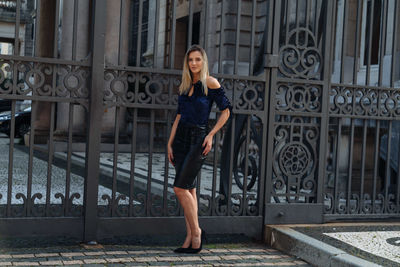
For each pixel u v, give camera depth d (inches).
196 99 161.0
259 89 191.2
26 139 600.7
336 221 206.7
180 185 160.7
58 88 167.0
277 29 191.0
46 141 598.9
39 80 164.4
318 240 169.3
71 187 295.3
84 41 522.6
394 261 149.0
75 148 523.2
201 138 160.6
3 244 167.0
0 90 159.2
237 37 186.5
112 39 516.7
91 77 168.7
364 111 204.5
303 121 212.2
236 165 214.7
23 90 162.2
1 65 159.2
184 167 159.6
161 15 680.4
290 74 193.9
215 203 187.6
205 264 152.9
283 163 196.4
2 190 266.1
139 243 179.2
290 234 175.5
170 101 178.7
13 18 1207.6
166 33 669.3
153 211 180.4
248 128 191.6
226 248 177.8
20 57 160.6
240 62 498.3
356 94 203.3
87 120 172.1
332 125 270.8
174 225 181.3
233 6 490.9
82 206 173.2
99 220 172.6
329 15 198.4
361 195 208.1
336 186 203.8
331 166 281.4
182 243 183.0
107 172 364.2
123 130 557.6
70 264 144.9
